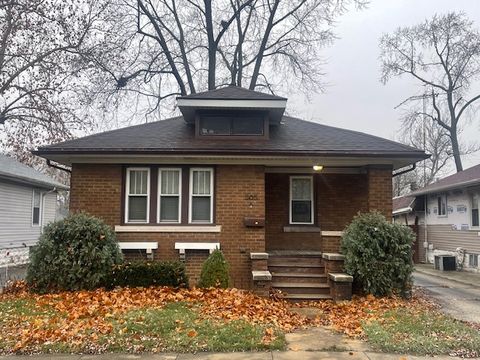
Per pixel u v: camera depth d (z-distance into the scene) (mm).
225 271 9758
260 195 11250
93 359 5527
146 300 8406
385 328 6938
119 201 11172
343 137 12258
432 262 22000
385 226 9914
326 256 10422
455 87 33000
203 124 12219
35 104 22969
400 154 10859
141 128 12812
